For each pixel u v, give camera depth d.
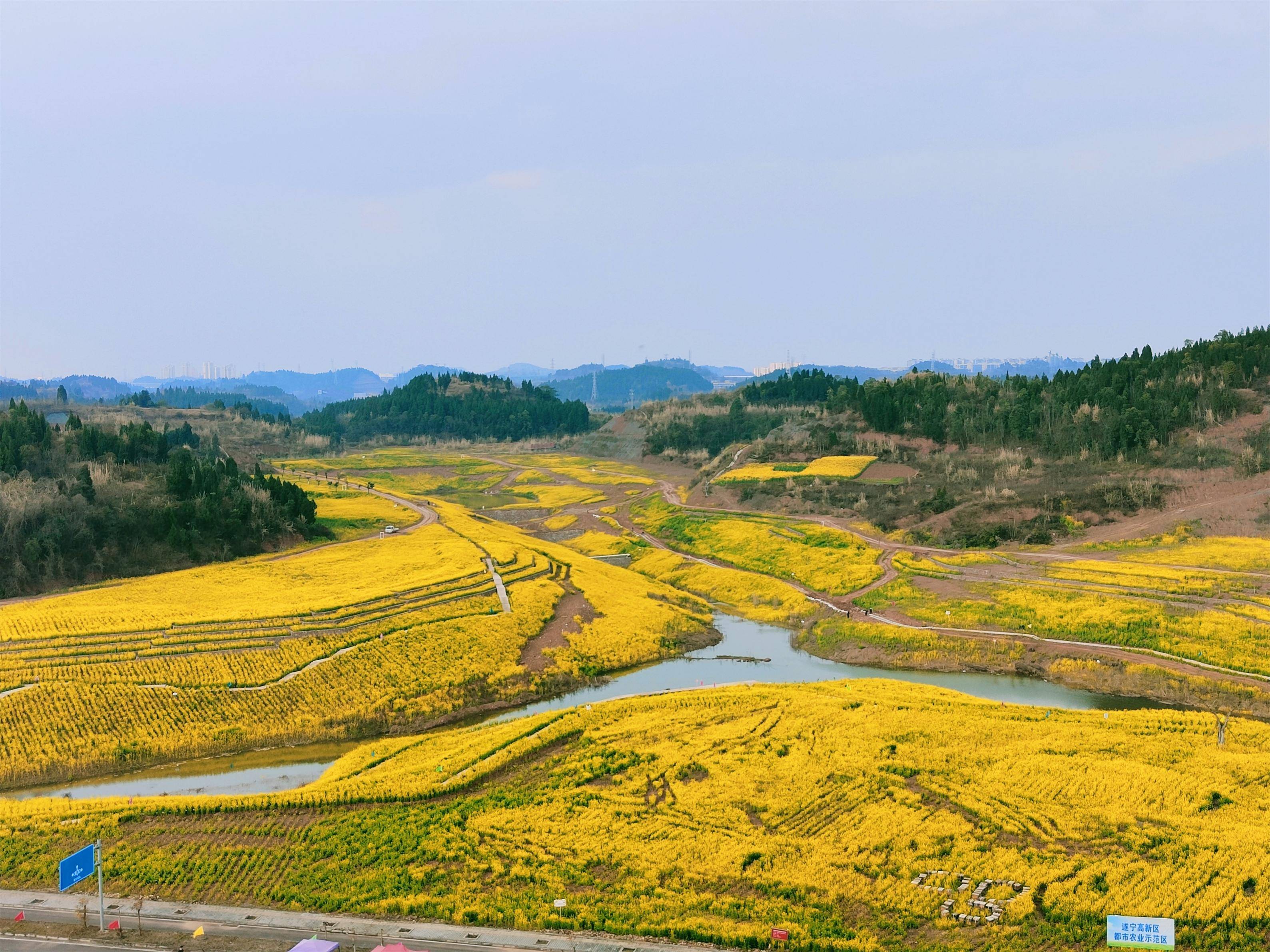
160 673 106.62
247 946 58.41
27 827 74.88
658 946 58.56
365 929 60.50
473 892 65.00
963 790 77.88
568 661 121.19
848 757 85.12
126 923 61.22
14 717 96.12
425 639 120.25
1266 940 57.69
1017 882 64.44
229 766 92.75
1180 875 64.00
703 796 78.38
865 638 129.75
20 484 153.38
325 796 79.62
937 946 57.94
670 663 126.69
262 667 109.94
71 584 144.88
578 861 68.69
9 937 59.41
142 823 76.12
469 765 85.94
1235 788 77.25
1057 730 90.94
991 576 148.25
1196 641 114.62
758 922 60.56
